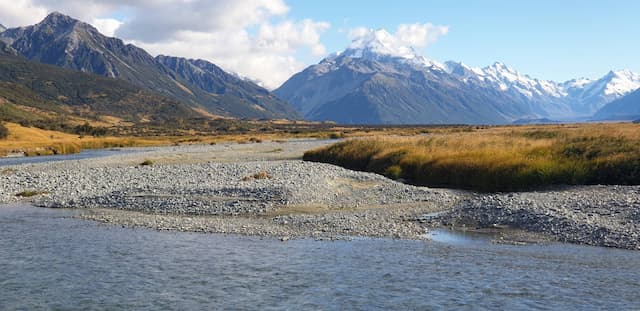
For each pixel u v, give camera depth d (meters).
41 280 18.67
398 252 22.30
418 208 33.12
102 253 22.47
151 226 28.53
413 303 15.95
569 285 17.42
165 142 148.88
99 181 47.19
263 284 18.06
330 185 40.34
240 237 25.69
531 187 39.38
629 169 38.66
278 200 34.91
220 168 54.34
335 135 166.50
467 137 63.19
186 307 15.93
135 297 16.86
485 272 19.12
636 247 22.03
